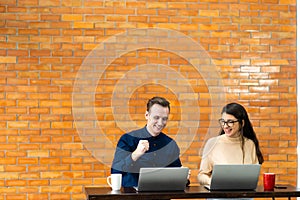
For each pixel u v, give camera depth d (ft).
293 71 16.39
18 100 15.46
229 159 11.73
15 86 15.46
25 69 15.49
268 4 16.34
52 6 15.65
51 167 15.49
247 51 16.25
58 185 15.49
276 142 16.22
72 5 15.71
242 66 16.22
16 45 15.48
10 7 15.51
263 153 16.19
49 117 15.56
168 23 16.01
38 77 15.55
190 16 16.10
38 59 15.55
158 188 10.00
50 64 15.60
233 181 10.32
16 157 15.40
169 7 16.03
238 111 11.77
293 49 16.42
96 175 15.61
